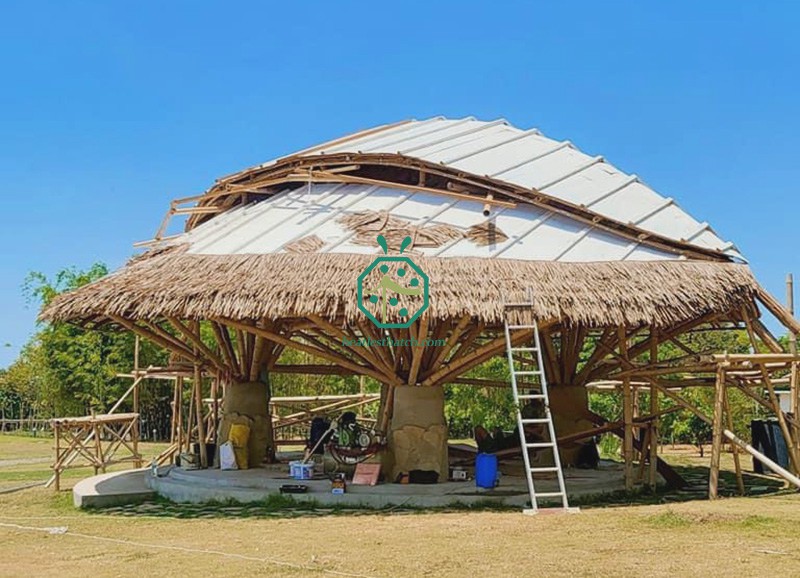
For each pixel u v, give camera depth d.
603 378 19.55
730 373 16.95
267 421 19.39
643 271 16.30
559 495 14.21
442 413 16.53
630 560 9.09
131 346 42.81
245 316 14.70
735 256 17.67
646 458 17.95
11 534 12.46
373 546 10.44
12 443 44.91
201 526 12.83
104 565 9.65
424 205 18.62
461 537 10.92
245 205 22.02
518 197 18.45
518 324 14.67
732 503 13.70
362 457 16.09
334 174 20.30
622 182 20.56
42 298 46.09
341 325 15.87
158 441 45.94
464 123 25.12
